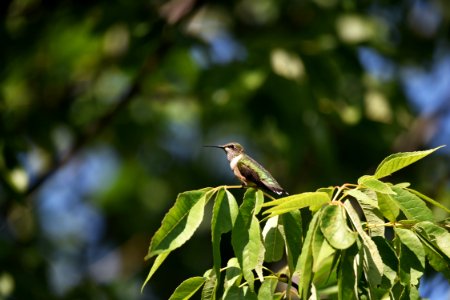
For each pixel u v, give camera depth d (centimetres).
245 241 527
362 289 521
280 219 571
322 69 1243
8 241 1289
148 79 1445
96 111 1551
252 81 1216
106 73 1593
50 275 1356
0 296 1216
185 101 1545
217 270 524
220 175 1805
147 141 1755
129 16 1301
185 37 1258
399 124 1432
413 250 512
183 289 549
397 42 1683
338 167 1414
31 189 1384
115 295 1602
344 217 492
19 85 1505
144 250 1800
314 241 489
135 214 1844
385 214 536
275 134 1301
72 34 1501
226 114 1612
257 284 664
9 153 1091
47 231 1822
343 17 1391
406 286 509
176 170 1823
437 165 1611
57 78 1538
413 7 1702
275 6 1543
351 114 1327
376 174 539
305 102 1250
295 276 570
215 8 1602
